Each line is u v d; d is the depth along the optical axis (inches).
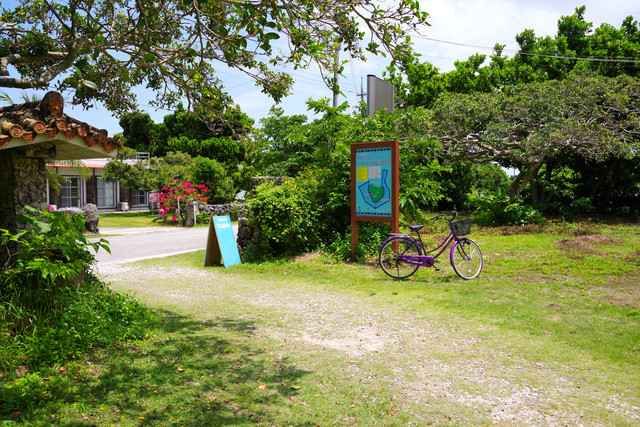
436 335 221.6
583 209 749.3
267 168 576.4
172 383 162.4
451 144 682.2
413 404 152.0
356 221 407.8
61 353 176.7
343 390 161.5
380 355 195.9
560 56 855.1
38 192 233.8
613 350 197.5
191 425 135.1
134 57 221.5
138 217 1065.5
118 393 153.6
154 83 259.1
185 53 211.2
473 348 203.8
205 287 334.3
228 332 224.5
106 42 213.9
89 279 240.4
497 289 302.8
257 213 425.7
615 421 141.6
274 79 242.7
